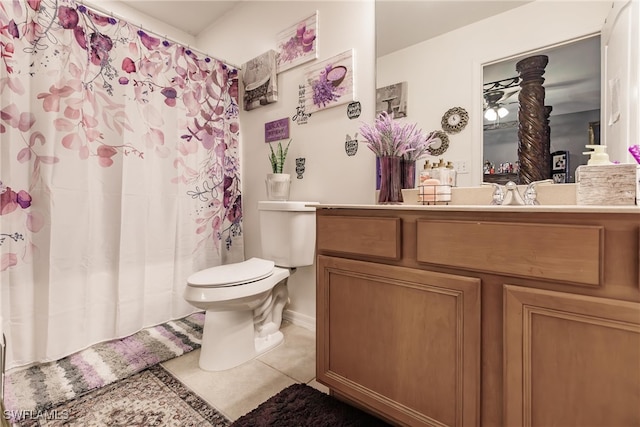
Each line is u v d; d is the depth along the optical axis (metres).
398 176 1.37
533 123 1.14
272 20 2.01
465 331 0.81
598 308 0.63
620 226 0.61
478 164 1.26
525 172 1.15
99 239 1.64
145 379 1.33
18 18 1.36
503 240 0.75
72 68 1.49
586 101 1.03
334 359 1.11
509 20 1.19
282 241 1.71
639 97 0.90
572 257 0.66
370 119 1.55
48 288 1.45
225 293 1.34
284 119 1.95
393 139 1.34
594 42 1.02
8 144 1.35
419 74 1.41
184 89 1.93
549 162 1.11
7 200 1.36
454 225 0.83
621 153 0.95
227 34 2.36
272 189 1.85
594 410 0.65
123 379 1.33
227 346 1.43
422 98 1.40
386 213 0.98
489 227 0.77
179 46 1.90
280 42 1.94
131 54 1.70
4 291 1.37
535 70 1.13
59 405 1.15
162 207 1.87
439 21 1.35
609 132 0.99
